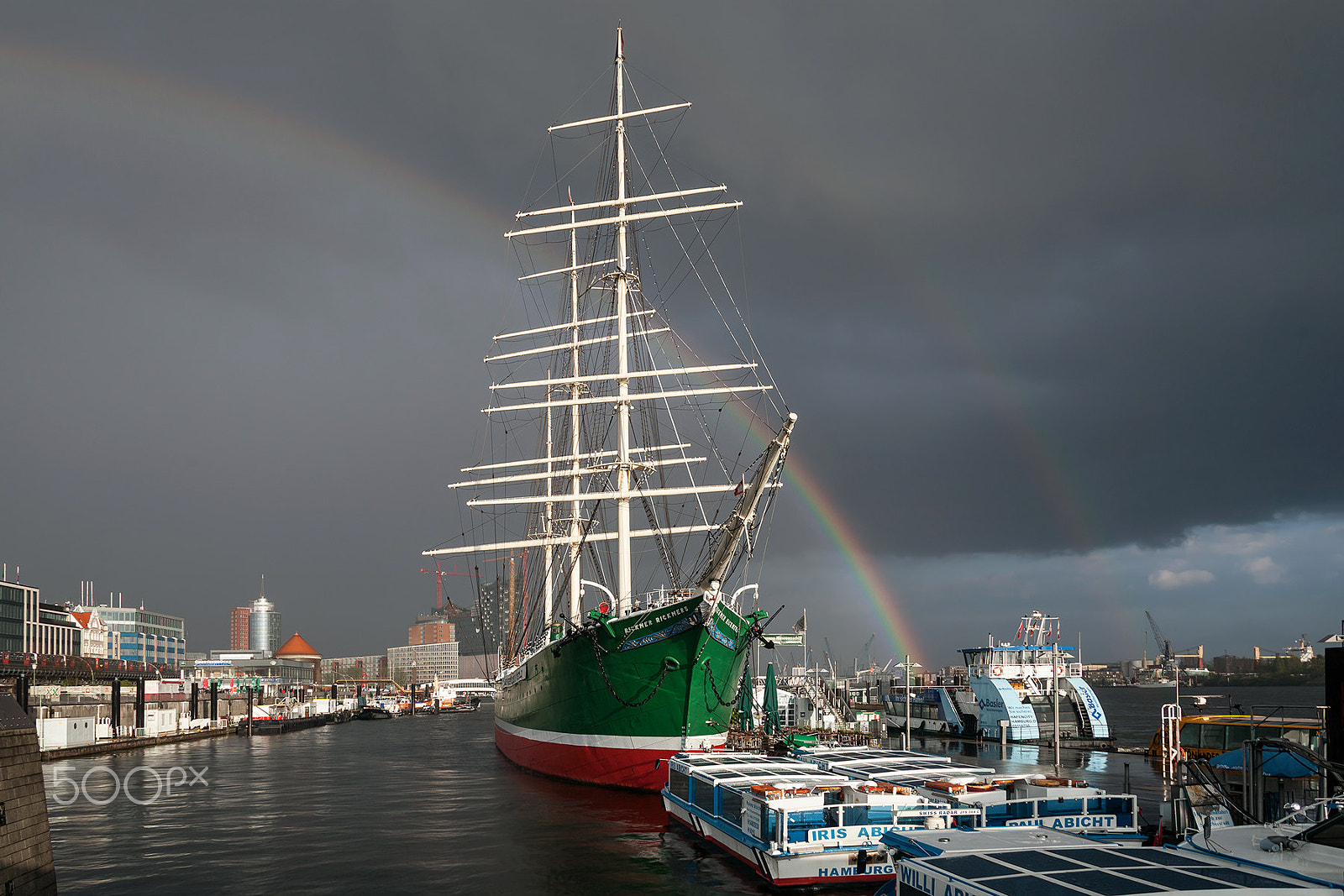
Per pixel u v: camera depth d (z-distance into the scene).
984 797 38.91
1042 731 98.81
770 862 36.59
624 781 62.94
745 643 64.06
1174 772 61.88
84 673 113.50
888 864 36.56
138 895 39.66
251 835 53.22
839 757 50.09
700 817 46.72
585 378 85.62
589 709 64.88
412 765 94.38
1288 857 20.66
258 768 93.75
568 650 66.50
